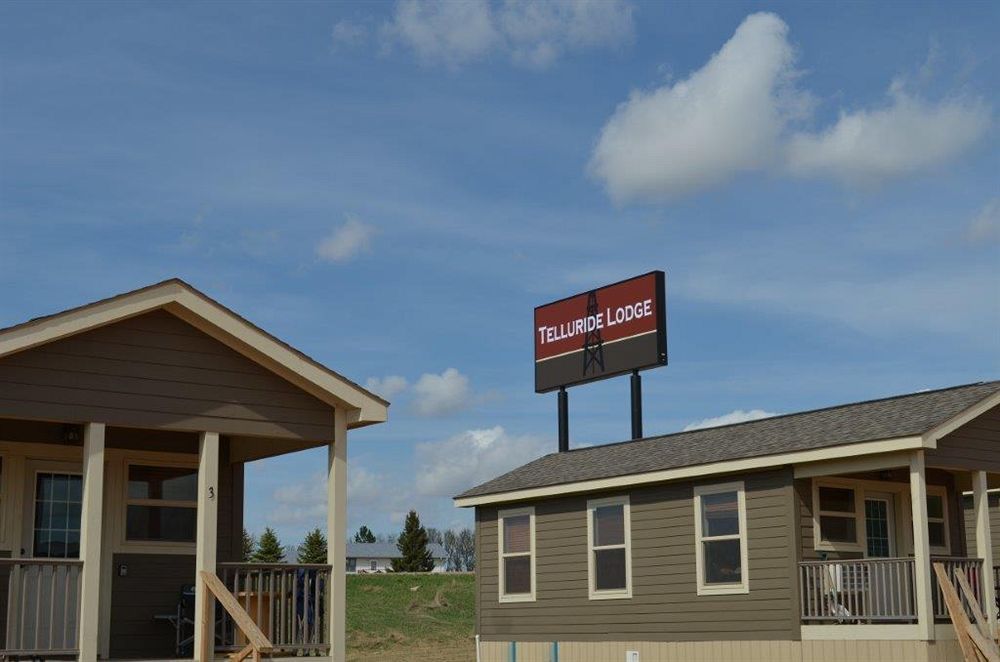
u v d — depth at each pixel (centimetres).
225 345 1535
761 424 2339
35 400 1399
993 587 1931
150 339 1484
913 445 1827
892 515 2186
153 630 1667
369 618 4769
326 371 1576
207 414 1507
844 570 1956
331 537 1574
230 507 1777
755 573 2077
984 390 1980
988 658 1716
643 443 2577
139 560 1673
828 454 1945
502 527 2622
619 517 2356
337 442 1595
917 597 1819
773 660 2020
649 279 3231
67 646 1388
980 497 1953
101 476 1427
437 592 5303
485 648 2608
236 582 1495
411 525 9419
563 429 3469
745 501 2111
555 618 2455
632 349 3256
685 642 2181
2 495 1584
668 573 2234
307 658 1525
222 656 1473
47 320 1391
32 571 1389
